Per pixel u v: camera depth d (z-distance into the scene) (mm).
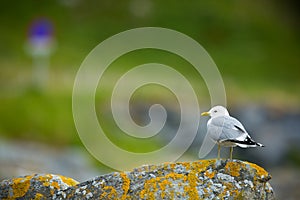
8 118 26250
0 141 24156
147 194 8047
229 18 60938
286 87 48406
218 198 8008
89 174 21766
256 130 34656
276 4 68812
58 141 25625
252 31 60719
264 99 40062
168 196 8016
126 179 8242
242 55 55156
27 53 41938
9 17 52281
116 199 8086
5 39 46125
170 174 8227
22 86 31141
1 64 37250
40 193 8492
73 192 8320
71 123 27281
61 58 42375
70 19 54250
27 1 55031
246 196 8047
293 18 67812
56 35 50562
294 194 19906
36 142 25125
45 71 35469
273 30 62781
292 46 61375
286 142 32938
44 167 21078
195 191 8047
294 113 36969
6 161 20719
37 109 27578
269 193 8172
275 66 54750
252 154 30609
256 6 66125
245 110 36219
